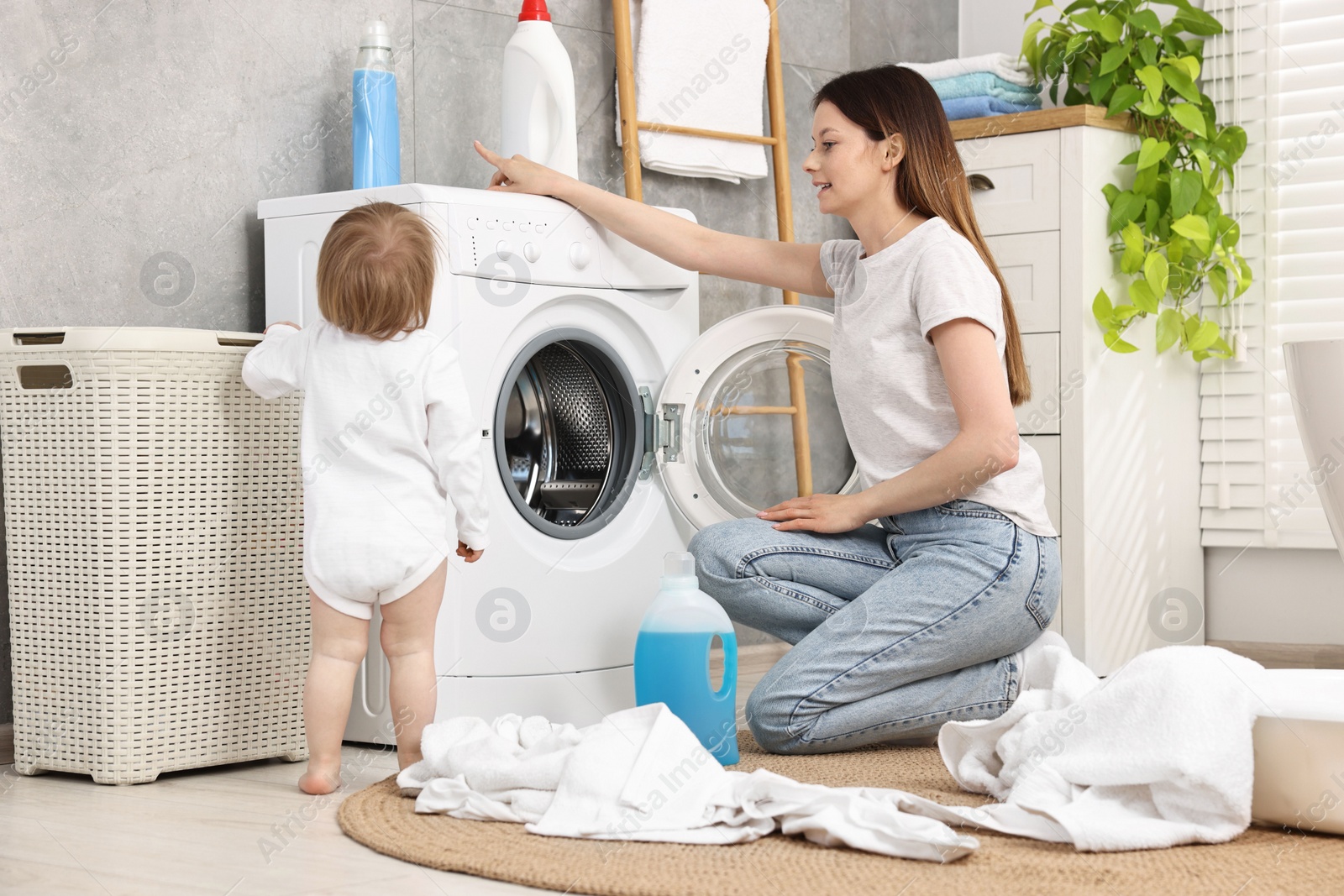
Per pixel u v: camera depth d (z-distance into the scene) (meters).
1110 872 1.21
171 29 2.09
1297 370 1.95
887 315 1.87
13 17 1.91
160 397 1.78
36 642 1.83
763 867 1.25
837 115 1.92
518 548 2.01
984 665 1.85
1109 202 2.72
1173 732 1.34
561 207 2.08
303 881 1.26
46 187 1.95
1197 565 2.95
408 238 1.73
